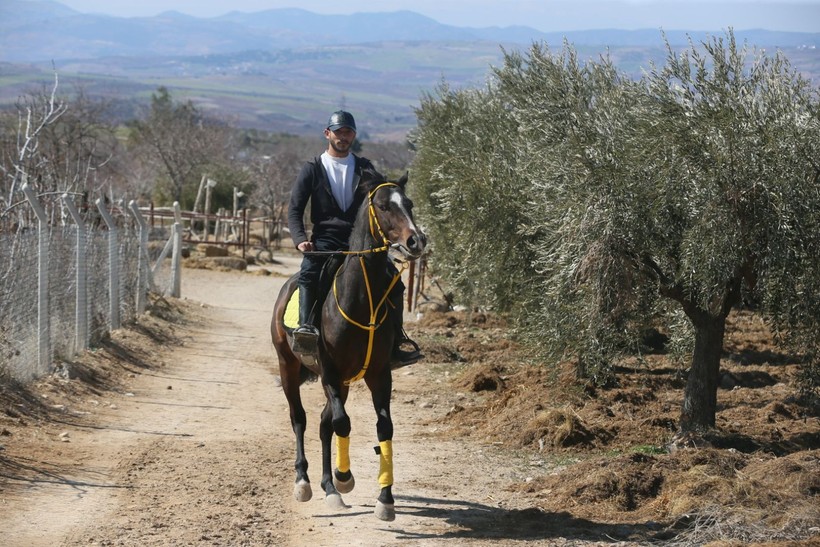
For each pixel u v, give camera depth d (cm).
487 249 1397
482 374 1460
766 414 1172
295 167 7750
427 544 700
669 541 695
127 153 6103
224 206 5344
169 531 712
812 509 709
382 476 743
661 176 935
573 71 1162
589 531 731
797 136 893
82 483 841
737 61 938
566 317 1102
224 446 1030
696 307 1039
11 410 1053
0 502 761
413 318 2267
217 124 7900
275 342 848
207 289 2936
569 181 992
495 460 1010
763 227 904
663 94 941
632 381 1396
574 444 1052
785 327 966
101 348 1545
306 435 1131
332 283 766
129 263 1948
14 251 1173
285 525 750
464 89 1836
